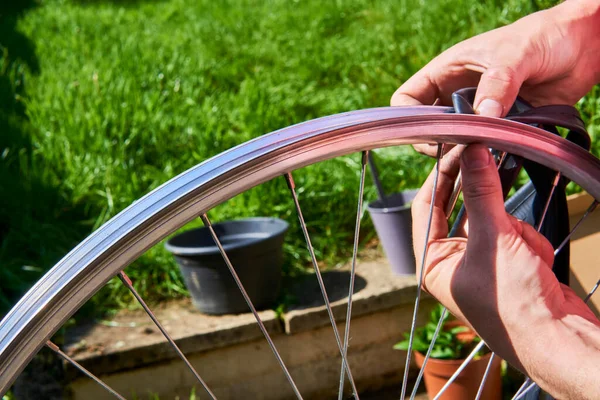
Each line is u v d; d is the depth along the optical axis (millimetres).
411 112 840
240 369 2205
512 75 944
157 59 4078
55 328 750
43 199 2818
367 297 2240
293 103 3354
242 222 2465
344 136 795
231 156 771
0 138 3299
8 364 738
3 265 2463
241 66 4043
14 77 4418
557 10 1049
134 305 2389
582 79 1083
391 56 3566
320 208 2705
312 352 2254
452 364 1998
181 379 2156
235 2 5953
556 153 912
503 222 854
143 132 3098
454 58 1032
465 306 878
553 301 839
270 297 2254
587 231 1767
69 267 745
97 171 2906
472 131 833
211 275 2176
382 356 2318
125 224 751
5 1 8117
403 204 2527
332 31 4520
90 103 3326
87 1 7684
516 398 1127
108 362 2070
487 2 3564
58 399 2066
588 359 785
